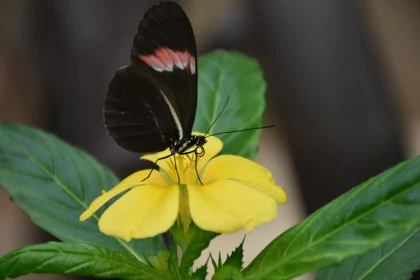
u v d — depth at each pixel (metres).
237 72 0.63
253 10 0.87
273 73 0.85
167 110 0.57
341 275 0.57
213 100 0.62
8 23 0.98
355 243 0.54
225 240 1.10
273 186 0.56
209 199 0.55
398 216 0.54
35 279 1.01
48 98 0.92
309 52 0.84
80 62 0.90
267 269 0.55
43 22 0.90
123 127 0.58
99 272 0.54
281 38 0.85
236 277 0.54
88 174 0.60
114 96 0.57
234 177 0.56
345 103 0.84
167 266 0.56
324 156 0.85
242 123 0.61
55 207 0.59
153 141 0.58
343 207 0.54
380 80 0.85
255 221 0.55
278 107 0.87
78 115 0.90
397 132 0.84
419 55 1.47
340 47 0.84
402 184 0.54
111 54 0.90
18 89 1.02
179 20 0.57
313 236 0.54
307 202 0.87
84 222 0.59
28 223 1.09
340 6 0.84
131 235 0.54
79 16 0.89
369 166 0.83
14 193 0.59
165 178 0.57
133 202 0.55
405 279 0.57
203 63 0.63
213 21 0.90
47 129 0.92
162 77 0.57
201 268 0.55
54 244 0.54
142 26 0.57
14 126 0.60
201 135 0.58
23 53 0.94
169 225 0.54
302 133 0.85
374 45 0.86
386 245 0.57
